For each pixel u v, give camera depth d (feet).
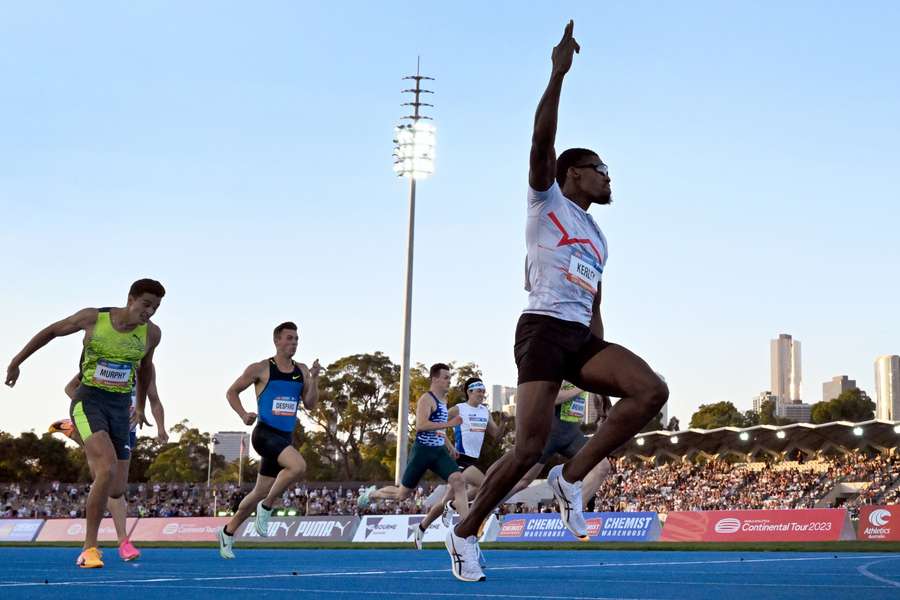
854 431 184.85
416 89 126.41
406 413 118.01
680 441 210.18
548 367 18.25
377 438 257.34
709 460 214.28
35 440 293.43
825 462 197.06
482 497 19.63
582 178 19.53
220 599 15.47
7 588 18.17
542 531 78.38
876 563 30.68
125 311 26.96
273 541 87.51
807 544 62.49
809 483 187.83
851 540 68.08
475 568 20.20
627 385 18.29
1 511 195.72
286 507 179.01
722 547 57.57
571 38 17.31
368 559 38.47
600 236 19.52
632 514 76.48
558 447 40.98
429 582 19.89
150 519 96.27
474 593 16.67
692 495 190.90
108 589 17.85
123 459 29.22
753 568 27.27
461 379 226.58
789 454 208.95
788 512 71.31
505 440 211.00
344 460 257.96
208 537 91.61
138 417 29.35
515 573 24.40
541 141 17.87
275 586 18.67
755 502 177.27
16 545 76.95
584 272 18.67
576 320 18.48
